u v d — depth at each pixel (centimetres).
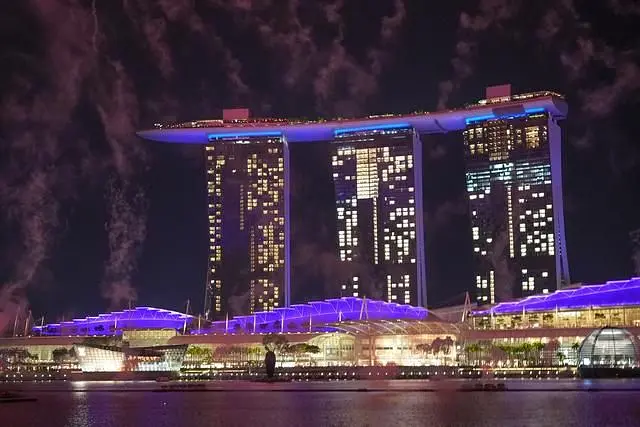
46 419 12119
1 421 11831
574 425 10469
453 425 10581
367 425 10706
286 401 15212
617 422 10775
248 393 18150
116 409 13838
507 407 13150
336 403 14525
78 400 16288
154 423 11350
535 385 19812
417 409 13000
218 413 12775
